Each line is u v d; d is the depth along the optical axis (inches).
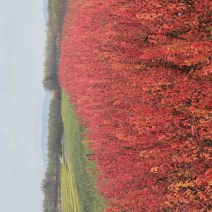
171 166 231.1
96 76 355.6
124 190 298.0
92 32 371.9
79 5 523.8
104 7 307.3
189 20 224.2
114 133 310.2
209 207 208.7
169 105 235.8
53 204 1573.6
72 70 550.0
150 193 256.4
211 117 203.5
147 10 247.6
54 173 1595.7
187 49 210.7
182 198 213.6
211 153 208.8
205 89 212.1
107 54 317.7
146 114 245.9
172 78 236.1
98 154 374.9
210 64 204.8
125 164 284.0
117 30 302.2
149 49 249.1
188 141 216.2
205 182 202.5
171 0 232.8
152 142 250.7
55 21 1422.2
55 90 1562.5
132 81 279.0
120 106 308.7
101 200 483.5
